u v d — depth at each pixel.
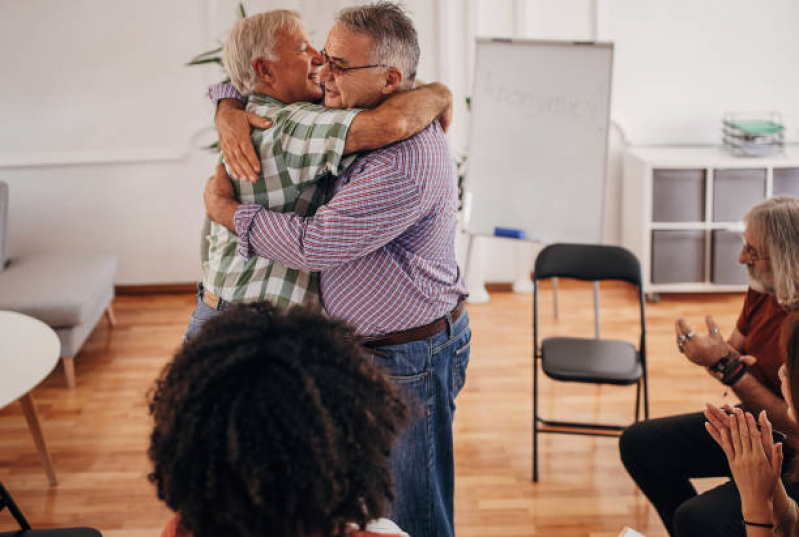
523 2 4.91
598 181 4.09
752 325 2.56
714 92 5.14
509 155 4.17
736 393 2.44
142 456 3.41
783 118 5.19
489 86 4.16
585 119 4.08
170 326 4.78
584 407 3.80
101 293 4.36
